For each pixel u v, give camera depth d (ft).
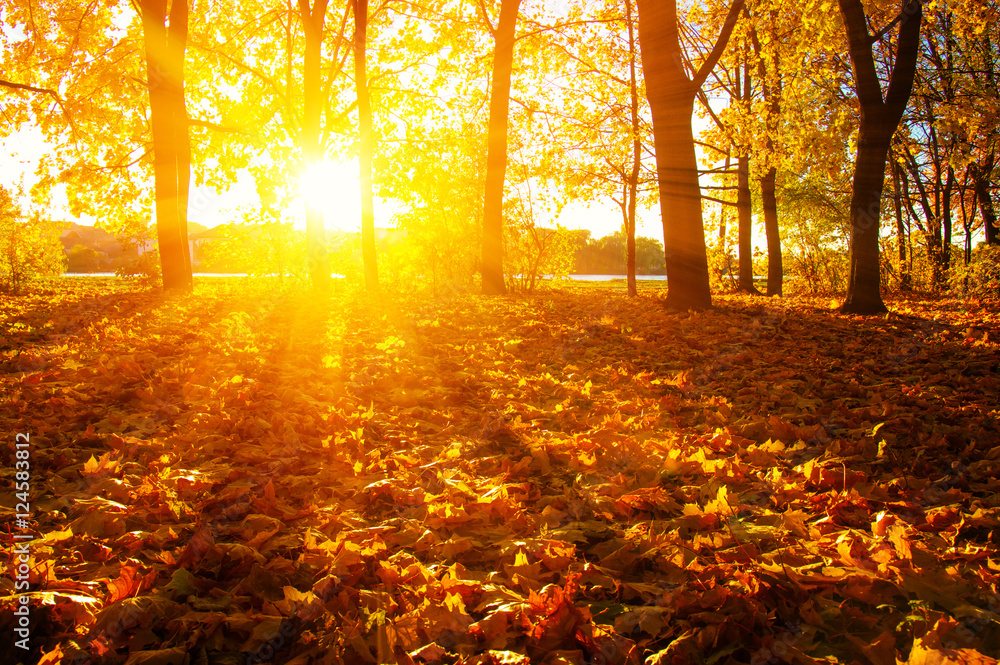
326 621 5.46
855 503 8.07
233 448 9.92
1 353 16.78
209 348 18.42
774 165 49.16
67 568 6.15
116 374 14.23
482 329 25.72
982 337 22.09
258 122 60.90
